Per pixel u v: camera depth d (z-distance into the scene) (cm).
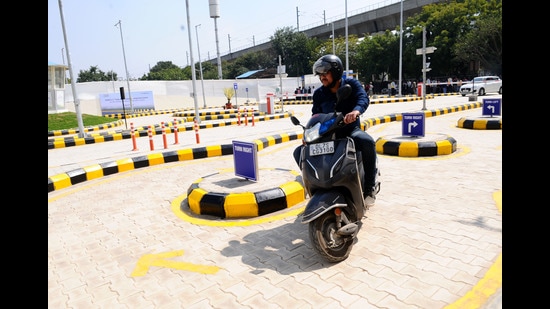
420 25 3806
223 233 453
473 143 908
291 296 307
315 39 5822
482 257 346
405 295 296
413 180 612
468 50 3312
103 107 3341
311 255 378
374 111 1981
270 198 504
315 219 338
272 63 6881
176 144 1204
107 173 826
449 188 558
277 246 405
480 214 449
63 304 322
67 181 742
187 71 7106
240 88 4194
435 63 3744
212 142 1191
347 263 354
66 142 1357
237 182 574
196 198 528
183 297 320
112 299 326
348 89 340
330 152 343
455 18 3544
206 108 3578
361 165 392
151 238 455
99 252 425
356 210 363
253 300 306
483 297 284
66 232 492
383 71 4325
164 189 679
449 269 329
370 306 285
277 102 3534
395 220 448
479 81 2827
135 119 2717
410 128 875
